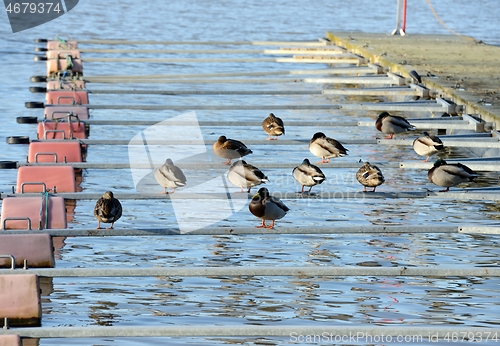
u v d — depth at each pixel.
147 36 47.06
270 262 14.34
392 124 22.84
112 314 12.12
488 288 13.30
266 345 11.16
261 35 49.00
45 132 22.11
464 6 70.81
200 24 52.97
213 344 11.16
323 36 49.53
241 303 12.58
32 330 11.22
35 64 37.25
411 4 71.75
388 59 33.00
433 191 18.22
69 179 18.45
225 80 32.75
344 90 29.58
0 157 21.62
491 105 23.89
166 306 12.44
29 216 15.68
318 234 15.75
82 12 55.88
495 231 15.85
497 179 20.14
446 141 21.78
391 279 13.62
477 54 34.78
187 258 14.52
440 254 14.84
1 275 11.82
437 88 27.19
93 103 29.11
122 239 15.41
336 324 11.88
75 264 14.08
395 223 16.59
